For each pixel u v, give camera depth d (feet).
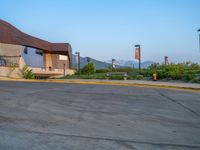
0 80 72.13
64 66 169.99
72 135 20.03
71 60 210.18
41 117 25.34
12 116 25.13
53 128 21.68
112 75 94.94
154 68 103.81
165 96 45.29
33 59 155.94
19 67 111.14
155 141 19.52
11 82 64.59
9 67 100.94
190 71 87.66
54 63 181.88
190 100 41.19
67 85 61.52
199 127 24.13
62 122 23.80
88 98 39.11
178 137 20.76
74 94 43.01
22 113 26.66
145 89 57.06
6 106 29.78
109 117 26.71
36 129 21.15
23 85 55.77
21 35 137.08
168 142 19.40
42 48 164.04
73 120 24.75
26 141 18.16
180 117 28.19
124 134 20.94
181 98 43.27
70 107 31.09
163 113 30.04
